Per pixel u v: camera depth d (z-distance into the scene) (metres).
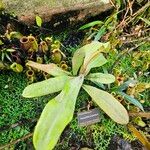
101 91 0.60
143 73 0.73
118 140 0.65
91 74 0.63
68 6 0.68
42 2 0.66
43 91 0.57
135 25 0.77
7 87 0.65
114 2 0.73
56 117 0.53
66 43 0.72
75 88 0.59
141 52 0.72
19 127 0.62
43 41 0.65
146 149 0.61
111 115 0.58
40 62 0.65
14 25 0.67
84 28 0.72
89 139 0.64
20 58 0.65
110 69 0.69
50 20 0.69
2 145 0.59
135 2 0.78
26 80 0.66
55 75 0.60
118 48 0.75
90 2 0.69
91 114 0.63
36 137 0.51
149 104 0.70
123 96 0.64
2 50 0.63
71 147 0.63
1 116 0.62
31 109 0.64
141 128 0.67
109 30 0.73
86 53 0.62
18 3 0.65
